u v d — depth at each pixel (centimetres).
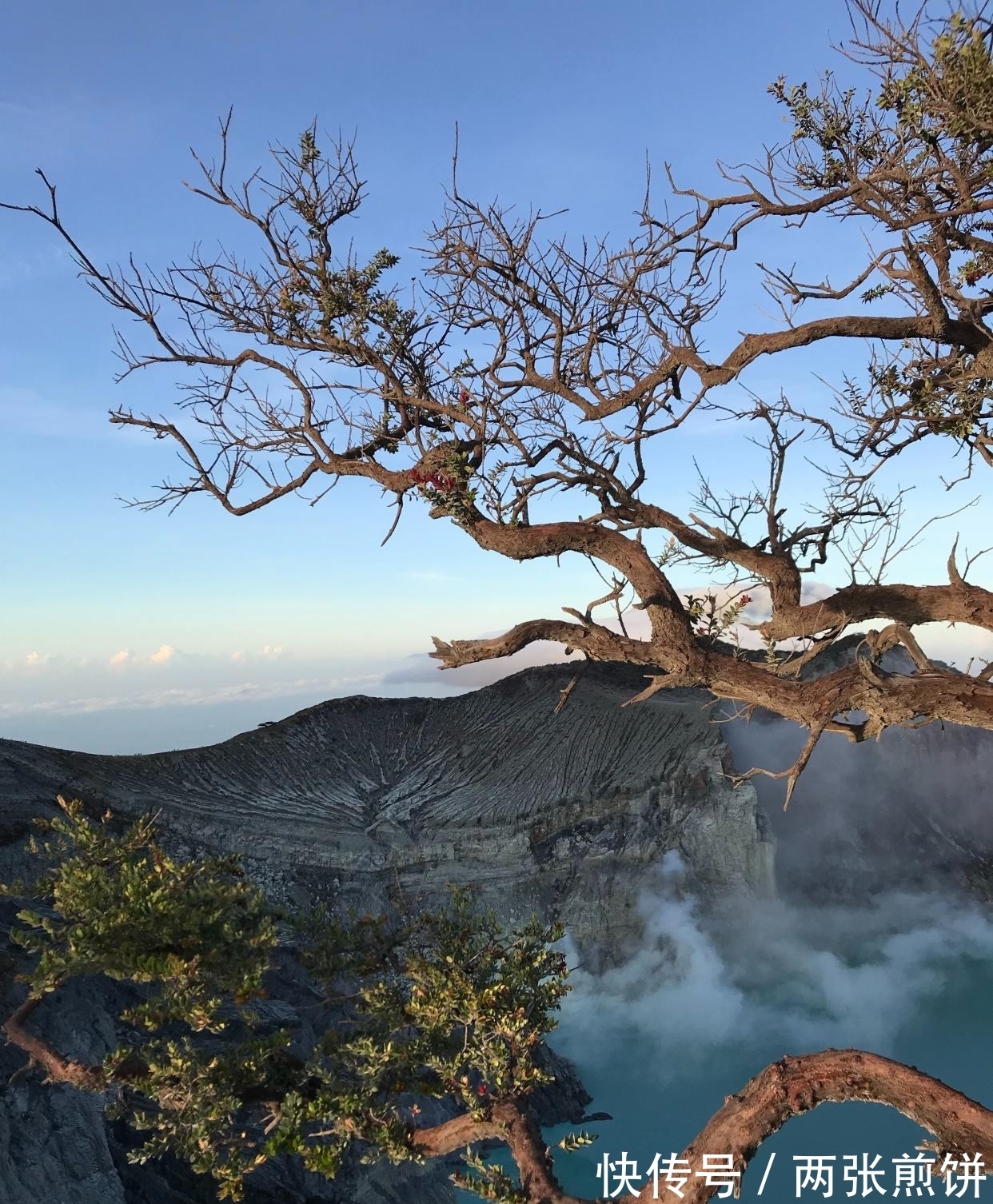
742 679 896
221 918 869
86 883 875
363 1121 826
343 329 980
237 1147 847
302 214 947
